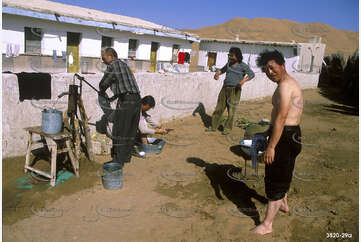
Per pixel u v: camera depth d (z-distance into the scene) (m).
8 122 4.03
